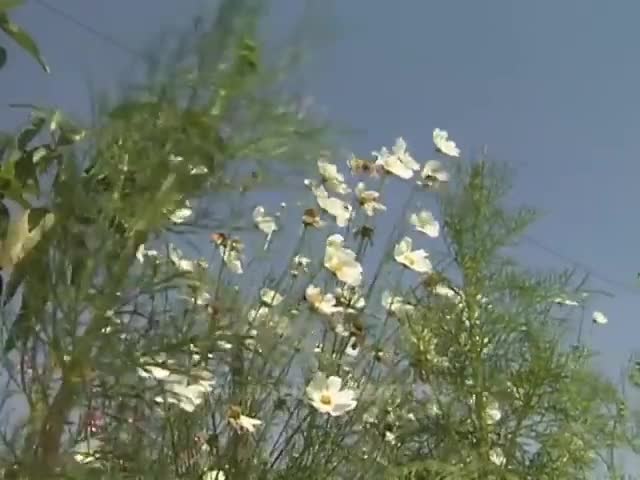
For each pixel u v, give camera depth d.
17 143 0.73
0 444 0.65
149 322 0.77
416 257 1.34
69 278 0.68
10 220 0.71
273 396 1.13
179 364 0.78
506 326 1.39
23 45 0.75
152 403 0.78
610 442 1.40
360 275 1.23
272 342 1.05
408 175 1.37
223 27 0.74
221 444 1.08
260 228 1.15
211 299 1.03
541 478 1.33
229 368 1.06
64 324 0.67
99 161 0.71
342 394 1.12
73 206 0.69
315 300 1.18
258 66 0.74
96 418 0.76
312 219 1.24
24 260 0.68
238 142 0.74
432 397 1.35
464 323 1.40
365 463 1.18
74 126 0.73
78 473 0.67
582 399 1.38
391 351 1.29
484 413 1.35
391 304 1.30
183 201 0.72
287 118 0.75
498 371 1.38
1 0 0.75
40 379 0.67
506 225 1.47
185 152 0.71
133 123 0.72
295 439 1.14
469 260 1.43
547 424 1.36
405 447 1.30
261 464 1.10
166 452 0.96
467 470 1.22
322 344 1.23
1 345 0.67
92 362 0.67
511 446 1.34
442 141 1.48
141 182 0.70
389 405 1.26
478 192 1.47
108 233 0.69
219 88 0.73
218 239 1.11
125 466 0.80
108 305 0.68
